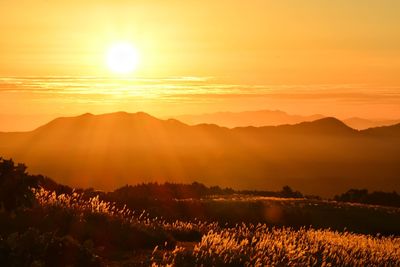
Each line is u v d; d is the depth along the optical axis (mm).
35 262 13461
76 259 14531
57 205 19375
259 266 15719
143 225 20641
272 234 22641
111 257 16469
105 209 20578
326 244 21328
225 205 44656
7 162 14867
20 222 17422
